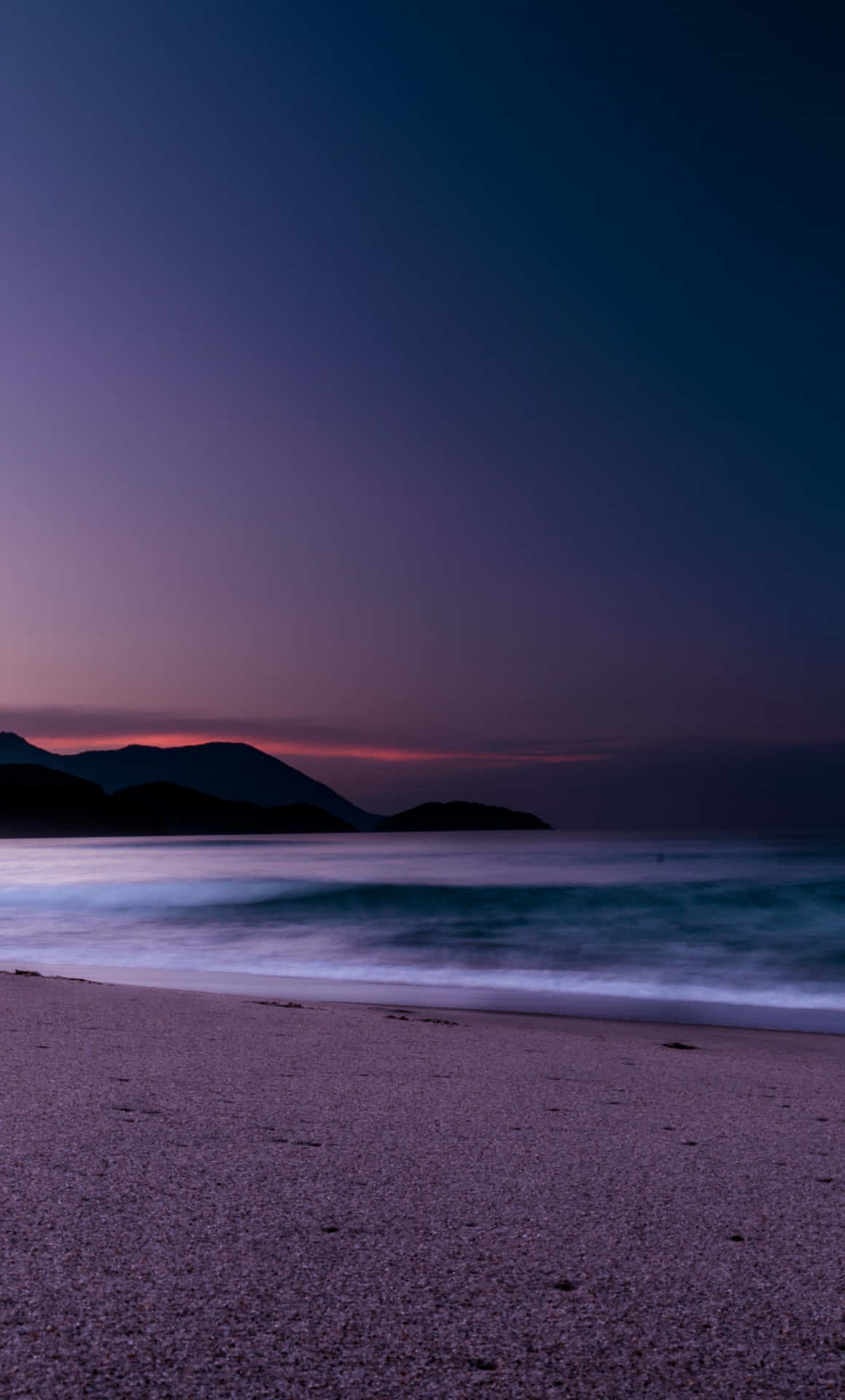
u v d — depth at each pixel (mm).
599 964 17828
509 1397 2039
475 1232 3209
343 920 24688
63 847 151375
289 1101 5297
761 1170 4238
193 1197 3441
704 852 58281
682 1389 2109
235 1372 2096
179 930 23641
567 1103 5723
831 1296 2707
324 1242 3021
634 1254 3047
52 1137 4219
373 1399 2002
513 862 50500
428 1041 8344
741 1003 13727
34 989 10992
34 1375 2020
